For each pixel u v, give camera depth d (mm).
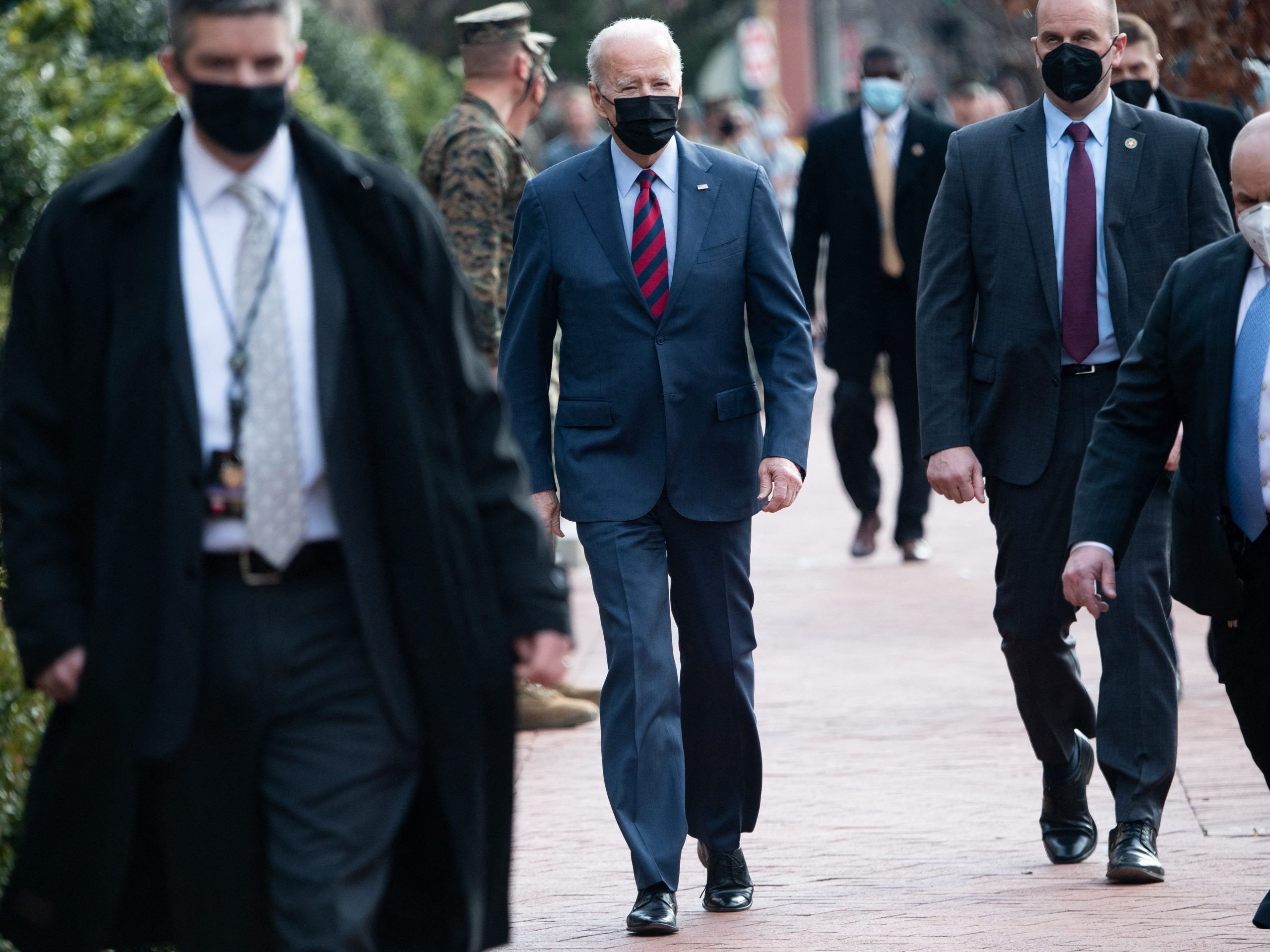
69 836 9781
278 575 10031
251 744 10000
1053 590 16688
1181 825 18141
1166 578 16641
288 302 10062
